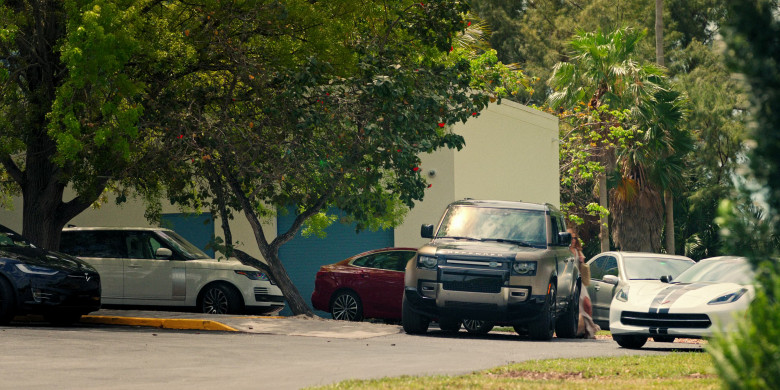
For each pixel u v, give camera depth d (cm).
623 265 3134
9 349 1938
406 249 3419
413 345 2281
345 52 3027
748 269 929
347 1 3005
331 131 3061
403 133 3003
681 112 5912
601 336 3181
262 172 3069
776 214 935
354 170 3061
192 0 3019
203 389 1419
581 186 7181
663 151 6028
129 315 2884
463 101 3141
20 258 2570
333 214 4241
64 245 3381
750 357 801
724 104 6994
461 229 2739
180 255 3350
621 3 8306
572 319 2855
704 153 7156
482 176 4366
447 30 3105
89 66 2634
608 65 5862
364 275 3378
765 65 937
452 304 2512
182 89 3055
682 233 7744
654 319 2328
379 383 1388
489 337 2731
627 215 6022
